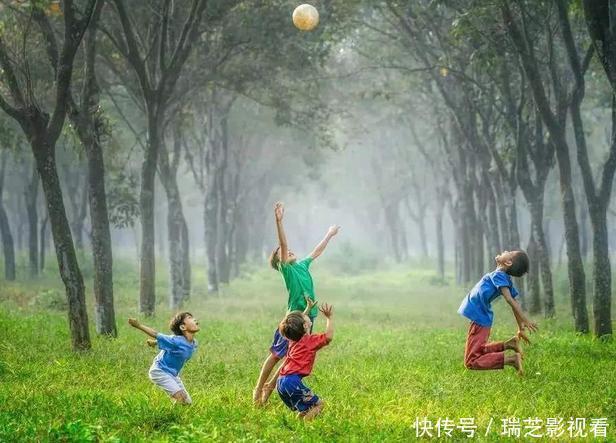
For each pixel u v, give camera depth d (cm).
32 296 5519
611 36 2792
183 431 1441
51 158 2688
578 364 2422
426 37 5331
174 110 4994
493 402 1847
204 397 1872
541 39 4438
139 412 1636
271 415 1661
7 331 3056
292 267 1911
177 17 4388
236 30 4694
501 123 5103
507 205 4859
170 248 5159
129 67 4688
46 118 2688
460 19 3669
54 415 1628
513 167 4759
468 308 2153
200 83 4950
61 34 4147
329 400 1866
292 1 4512
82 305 2741
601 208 3153
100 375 2197
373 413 1708
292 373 1625
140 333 3409
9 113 2628
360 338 3247
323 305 1647
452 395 1948
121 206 4866
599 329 3119
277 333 1830
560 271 7600
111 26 4306
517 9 3759
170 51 4259
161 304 5372
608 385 2080
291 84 5916
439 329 3688
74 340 2725
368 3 4838
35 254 7425
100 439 1416
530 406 1817
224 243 7750
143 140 7675
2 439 1420
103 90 5738
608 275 3133
